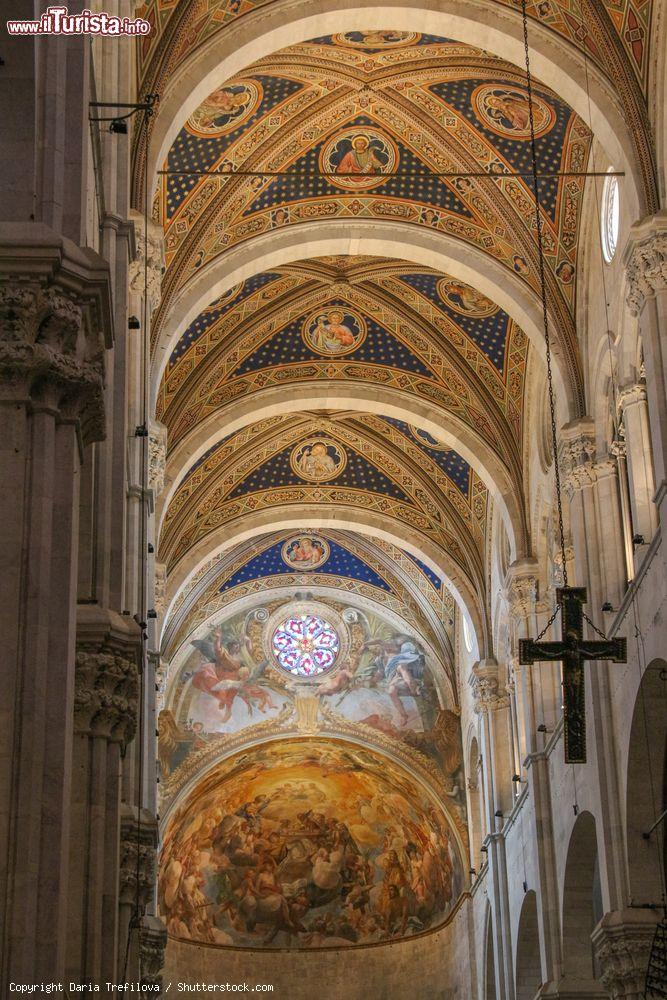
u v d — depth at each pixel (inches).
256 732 1899.6
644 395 1047.0
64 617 447.8
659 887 1015.6
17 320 463.2
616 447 1121.4
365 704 1910.7
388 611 1907.0
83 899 559.8
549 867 1274.6
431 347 1408.7
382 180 1214.3
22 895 410.3
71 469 465.1
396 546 1754.4
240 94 1099.9
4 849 414.3
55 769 430.0
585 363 1187.3
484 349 1379.2
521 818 1397.6
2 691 431.2
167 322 1170.6
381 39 1085.1
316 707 1910.7
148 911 1059.3
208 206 1167.0
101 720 586.6
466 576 1628.9
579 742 822.5
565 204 1171.3
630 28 984.3
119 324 677.3
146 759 1099.3
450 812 1836.9
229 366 1412.4
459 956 1838.1
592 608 1115.9
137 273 900.0
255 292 1344.7
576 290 1194.6
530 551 1381.6
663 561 914.7
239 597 1900.8
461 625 1801.2
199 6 971.9
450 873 1897.1
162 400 1354.6
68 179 499.2
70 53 516.4
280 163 1180.5
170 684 1886.1
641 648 982.4
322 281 1359.5
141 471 868.0
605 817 1049.5
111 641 595.8
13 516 448.1
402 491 1651.1
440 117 1156.5
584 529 1140.5
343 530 1824.6
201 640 1915.6
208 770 1884.8
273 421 1572.3
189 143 1121.4
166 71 962.7
